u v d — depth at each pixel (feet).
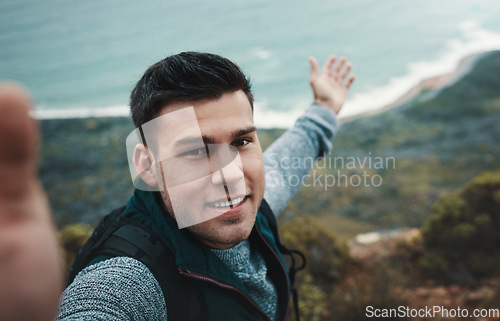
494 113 103.86
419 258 28.66
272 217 3.73
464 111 106.32
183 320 2.61
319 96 5.12
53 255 0.55
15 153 0.48
